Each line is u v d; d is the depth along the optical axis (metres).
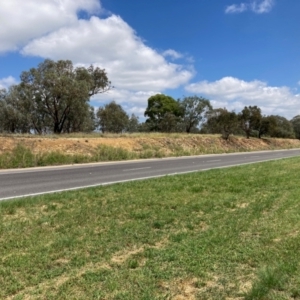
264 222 6.15
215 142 43.56
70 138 26.64
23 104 40.25
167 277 3.83
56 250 4.63
